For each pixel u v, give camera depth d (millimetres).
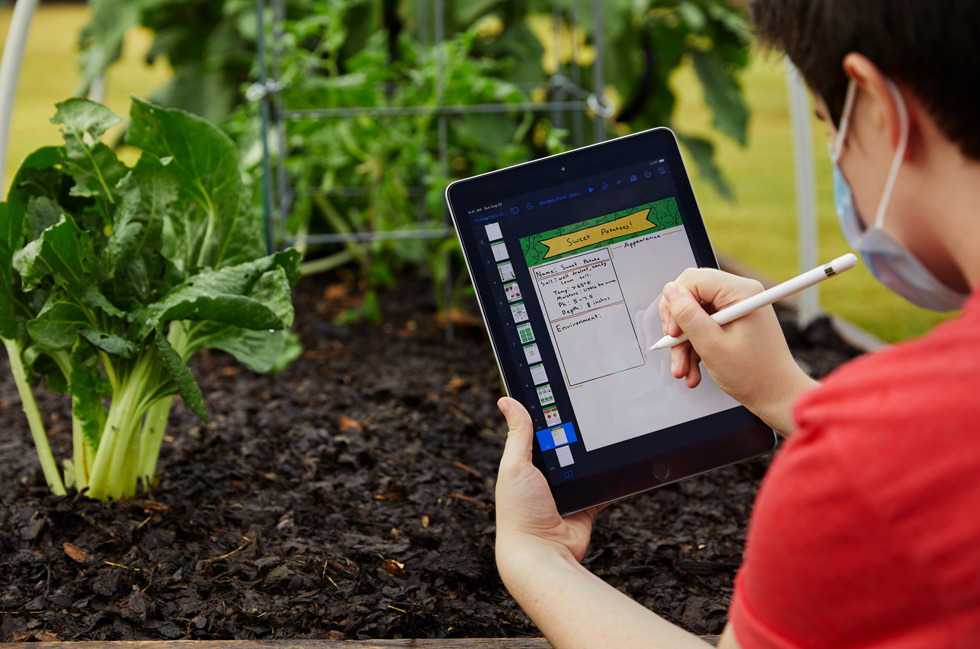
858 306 3479
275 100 2473
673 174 1102
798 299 3072
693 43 3688
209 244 1513
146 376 1407
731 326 908
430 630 1181
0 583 1266
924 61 557
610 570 1369
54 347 1304
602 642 736
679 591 1313
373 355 2516
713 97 3594
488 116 3025
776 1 655
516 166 1074
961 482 479
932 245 656
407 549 1395
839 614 543
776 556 563
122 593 1233
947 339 504
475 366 2430
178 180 1462
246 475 1636
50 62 8555
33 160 1397
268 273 1424
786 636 581
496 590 1301
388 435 1902
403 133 2727
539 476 925
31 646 1073
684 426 1062
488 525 1502
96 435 1429
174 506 1450
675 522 1543
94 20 3350
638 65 3494
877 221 670
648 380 1067
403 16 3084
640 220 1091
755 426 1067
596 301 1071
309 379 2287
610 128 3426
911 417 494
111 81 7805
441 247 2453
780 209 5152
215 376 2297
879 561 515
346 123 2637
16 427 1965
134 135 1421
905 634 526
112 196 1426
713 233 4684
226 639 1154
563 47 3996
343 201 3285
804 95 2547
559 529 924
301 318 2848
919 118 593
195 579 1276
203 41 3666
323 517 1507
